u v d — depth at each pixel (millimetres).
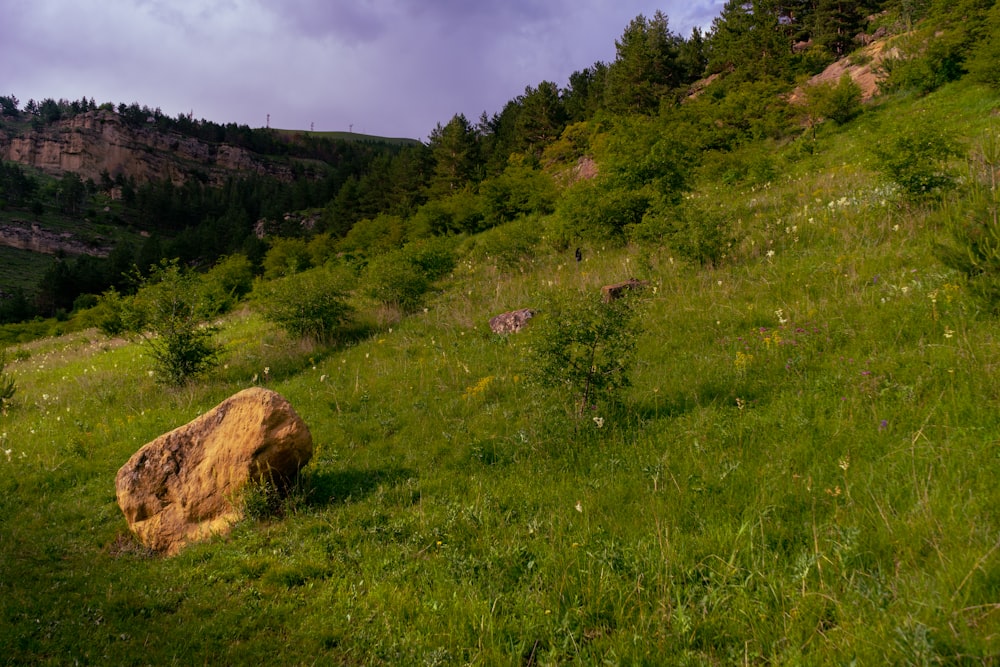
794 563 3576
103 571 5055
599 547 4191
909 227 9867
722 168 23547
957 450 4238
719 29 59531
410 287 15000
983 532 3316
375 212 73438
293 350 12484
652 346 8758
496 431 7246
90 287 98000
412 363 10508
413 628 3695
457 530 4887
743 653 2965
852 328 7199
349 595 4219
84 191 177625
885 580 3184
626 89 52938
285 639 3793
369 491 6145
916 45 28281
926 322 6617
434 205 37219
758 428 5613
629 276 12773
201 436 6074
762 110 31250
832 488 4293
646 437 6156
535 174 34688
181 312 11781
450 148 60219
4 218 142625
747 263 11109
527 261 17766
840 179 15836
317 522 5426
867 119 25031
